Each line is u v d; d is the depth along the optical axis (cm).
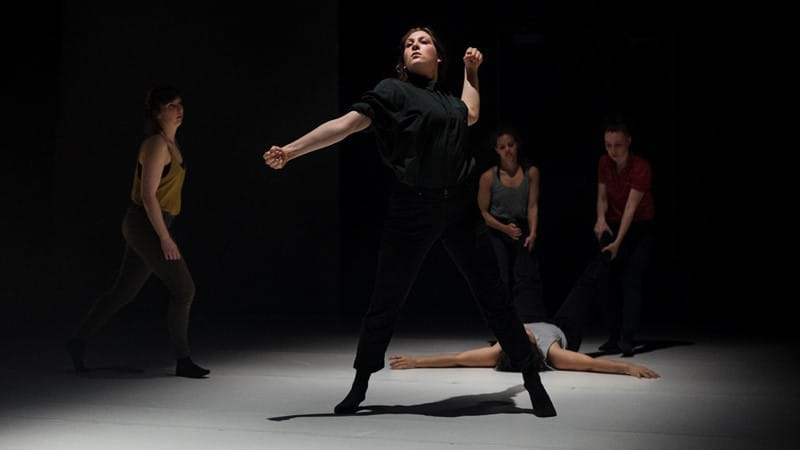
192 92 950
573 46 959
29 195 963
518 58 966
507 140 679
